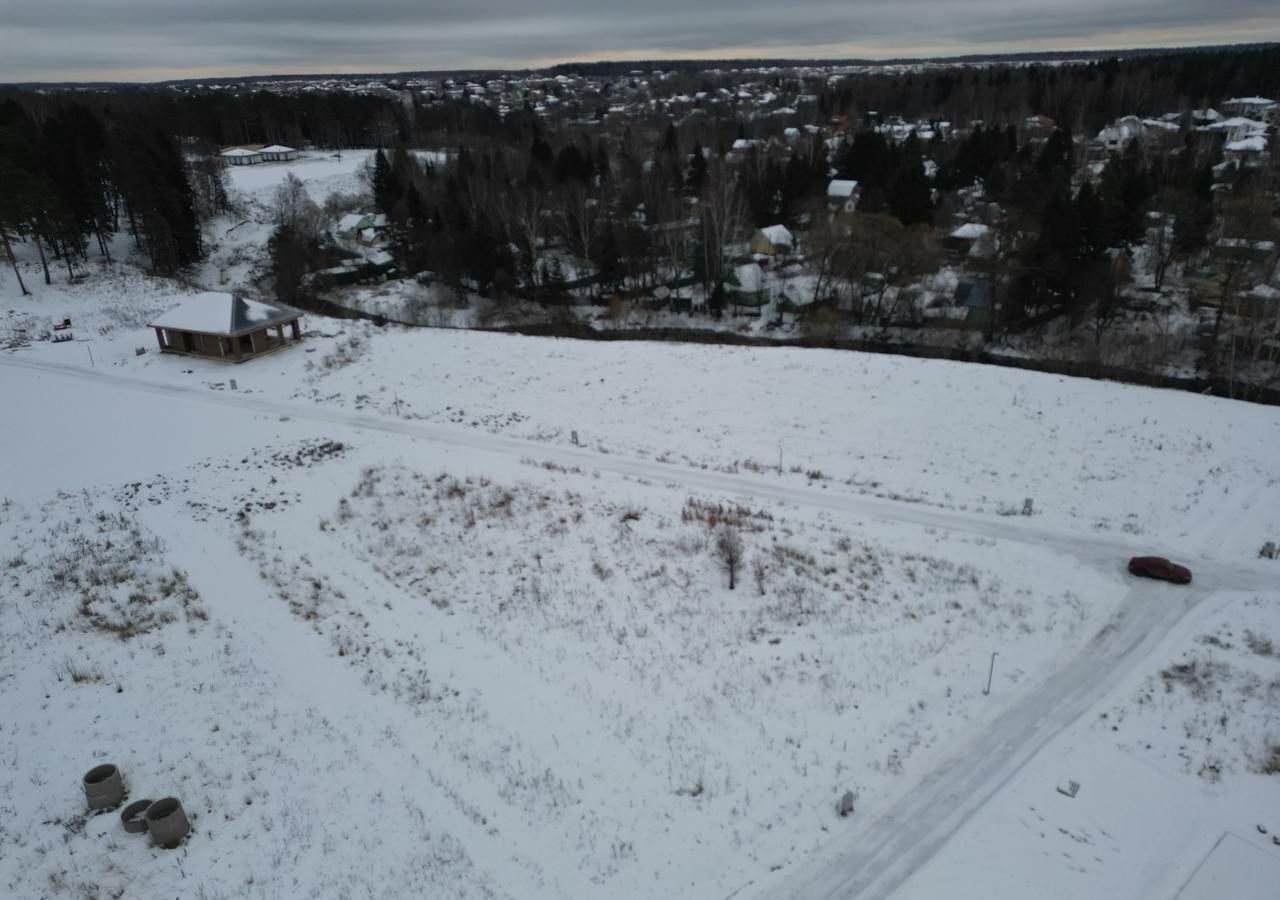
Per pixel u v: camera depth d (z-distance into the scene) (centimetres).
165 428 3616
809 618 2281
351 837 1506
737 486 3200
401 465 3288
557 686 1959
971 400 3850
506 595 2373
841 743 1786
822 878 1447
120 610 2248
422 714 1853
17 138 6066
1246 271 5184
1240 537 2814
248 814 1558
